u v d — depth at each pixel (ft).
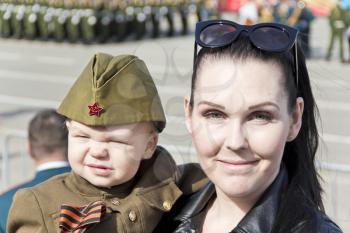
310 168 5.45
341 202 10.77
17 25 54.08
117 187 6.18
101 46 51.42
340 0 39.50
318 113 5.67
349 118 23.15
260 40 4.87
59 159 10.53
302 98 5.32
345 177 11.09
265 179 4.96
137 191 6.18
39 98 34.09
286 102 4.94
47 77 39.47
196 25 5.19
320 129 6.44
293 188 5.22
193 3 54.39
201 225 5.55
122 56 6.07
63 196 6.18
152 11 53.78
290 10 42.42
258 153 4.88
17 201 6.16
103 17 51.90
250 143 4.86
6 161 16.17
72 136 6.09
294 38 4.98
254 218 5.05
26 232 6.07
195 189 6.28
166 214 6.22
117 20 52.37
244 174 4.90
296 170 5.41
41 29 53.47
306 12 41.83
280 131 4.90
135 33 53.36
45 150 10.46
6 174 16.25
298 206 5.05
